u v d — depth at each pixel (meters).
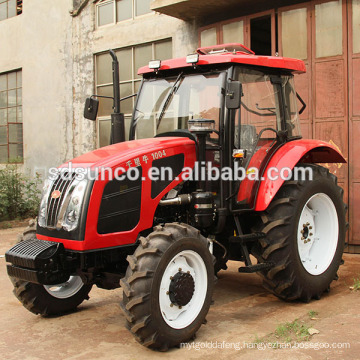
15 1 11.72
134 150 3.70
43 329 3.82
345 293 4.53
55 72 10.59
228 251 4.46
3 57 11.93
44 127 10.93
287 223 4.04
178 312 3.41
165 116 4.23
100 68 9.73
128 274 3.27
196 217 3.73
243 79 4.06
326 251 4.52
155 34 8.59
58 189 3.57
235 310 4.14
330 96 6.18
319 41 6.27
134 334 3.23
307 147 4.29
